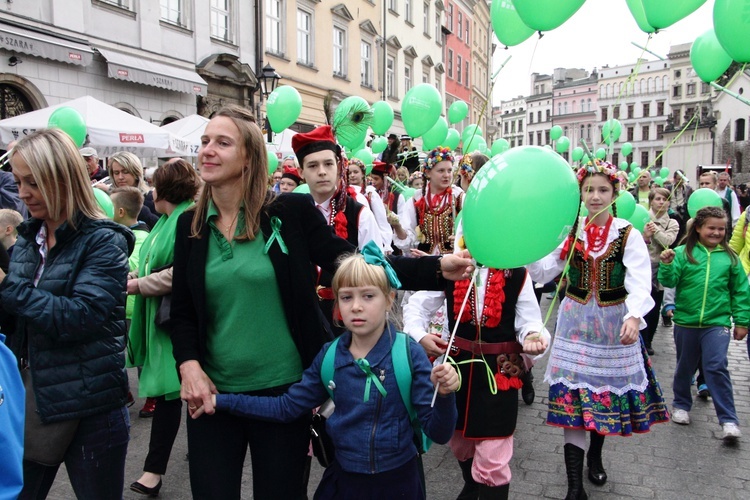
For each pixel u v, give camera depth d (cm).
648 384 350
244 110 222
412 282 233
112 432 241
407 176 907
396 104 2825
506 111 8662
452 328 292
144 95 1415
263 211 222
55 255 233
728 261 443
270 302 219
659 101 5288
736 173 2878
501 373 280
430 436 210
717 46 416
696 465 390
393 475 216
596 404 333
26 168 224
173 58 1479
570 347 347
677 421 466
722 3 268
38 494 236
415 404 217
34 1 1136
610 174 340
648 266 334
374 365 217
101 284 227
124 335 247
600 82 6294
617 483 364
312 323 225
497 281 285
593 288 345
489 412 276
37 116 862
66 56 1180
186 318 227
